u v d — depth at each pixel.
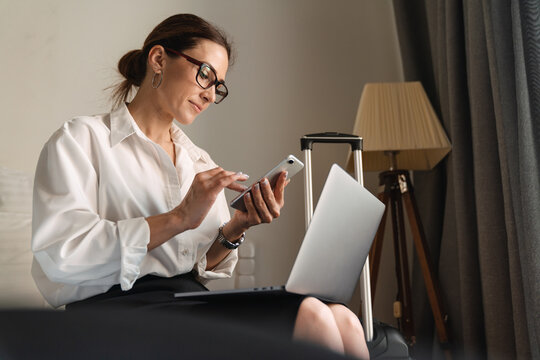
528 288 1.50
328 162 2.45
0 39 2.21
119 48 2.35
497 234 1.69
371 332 1.25
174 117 1.31
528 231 1.48
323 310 0.90
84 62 2.30
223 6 2.52
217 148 2.38
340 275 1.02
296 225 2.37
